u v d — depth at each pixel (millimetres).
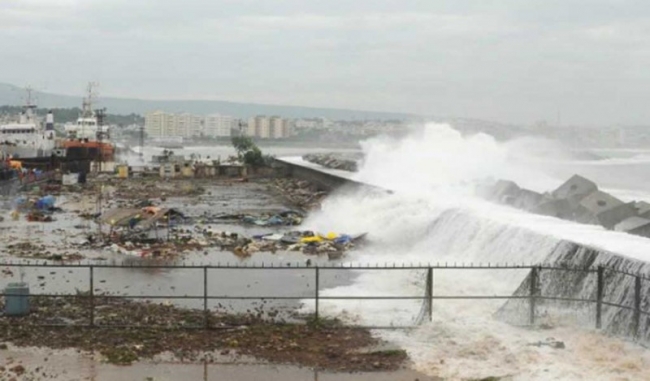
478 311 18953
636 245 19766
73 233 37719
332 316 19094
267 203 57562
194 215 47062
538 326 17266
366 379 14219
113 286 23859
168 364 15055
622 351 15086
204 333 17234
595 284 17844
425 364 14992
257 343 16469
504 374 14172
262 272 26281
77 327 17594
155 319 18609
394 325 17906
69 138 110125
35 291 22859
